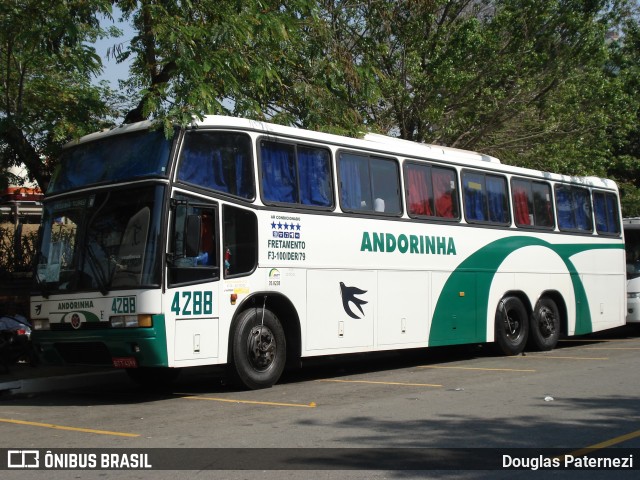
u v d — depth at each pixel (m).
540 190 17.09
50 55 12.93
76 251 10.69
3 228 16.31
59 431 8.55
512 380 12.01
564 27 20.80
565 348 17.84
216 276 10.62
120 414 9.64
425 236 14.01
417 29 19.67
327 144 12.52
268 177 11.52
